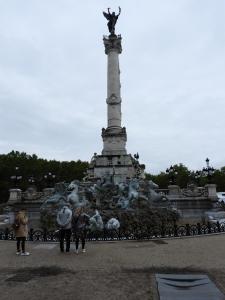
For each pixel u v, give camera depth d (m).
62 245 16.78
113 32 59.78
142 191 33.84
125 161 53.69
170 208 32.66
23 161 97.88
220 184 105.81
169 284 10.40
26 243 20.23
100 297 9.16
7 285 10.45
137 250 17.17
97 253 16.36
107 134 55.09
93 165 55.75
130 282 10.67
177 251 16.64
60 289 9.96
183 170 113.19
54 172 103.25
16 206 47.38
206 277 11.20
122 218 26.92
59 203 31.05
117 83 56.75
